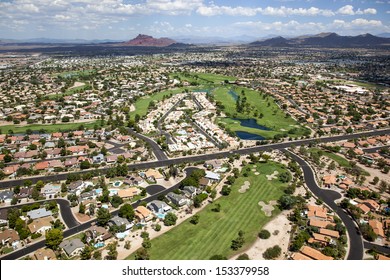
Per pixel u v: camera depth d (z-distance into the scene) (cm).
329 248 15100
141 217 17938
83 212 18638
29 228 16988
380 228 17162
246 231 16988
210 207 19412
